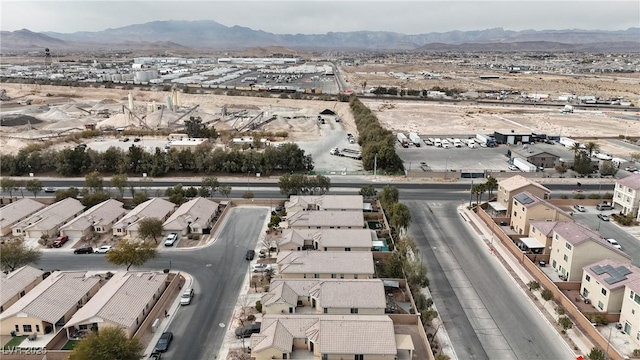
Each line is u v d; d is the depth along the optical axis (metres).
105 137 191.75
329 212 98.69
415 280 75.50
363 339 58.62
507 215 105.56
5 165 141.38
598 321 66.19
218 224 103.44
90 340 56.16
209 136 188.38
